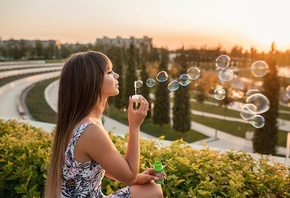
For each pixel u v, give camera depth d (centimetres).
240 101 2833
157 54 3534
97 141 140
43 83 2620
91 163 147
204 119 2272
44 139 306
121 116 1939
